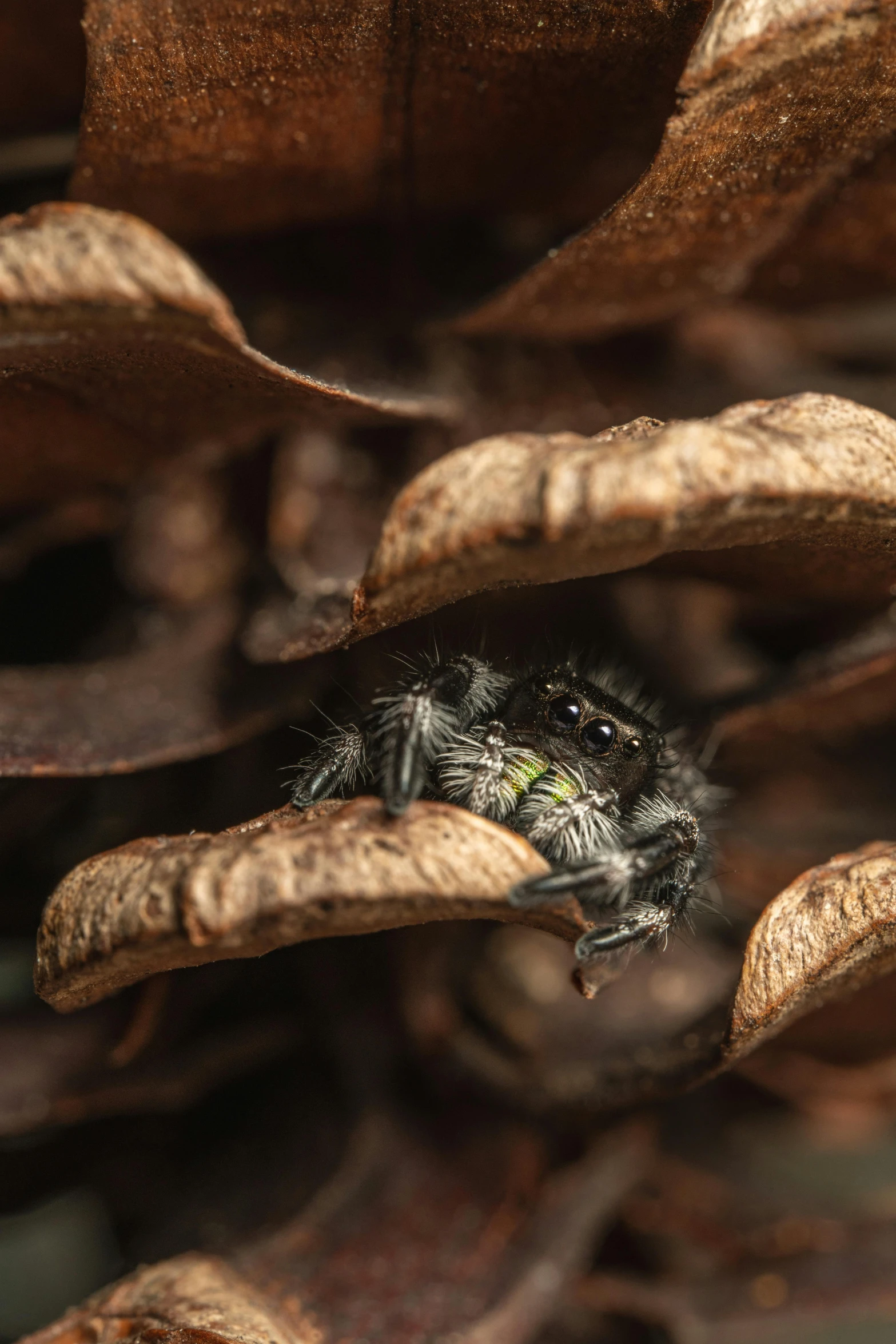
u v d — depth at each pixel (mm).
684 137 100
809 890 100
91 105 101
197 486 109
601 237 103
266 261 107
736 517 96
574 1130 109
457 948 111
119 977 99
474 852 97
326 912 97
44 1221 125
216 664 107
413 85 102
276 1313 104
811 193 104
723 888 110
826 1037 110
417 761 103
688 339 112
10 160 107
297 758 107
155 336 97
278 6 100
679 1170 112
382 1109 110
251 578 109
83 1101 106
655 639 112
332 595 104
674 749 110
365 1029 110
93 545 111
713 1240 111
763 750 112
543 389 110
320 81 102
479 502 96
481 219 107
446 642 108
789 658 113
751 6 99
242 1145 110
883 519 97
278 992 110
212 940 97
